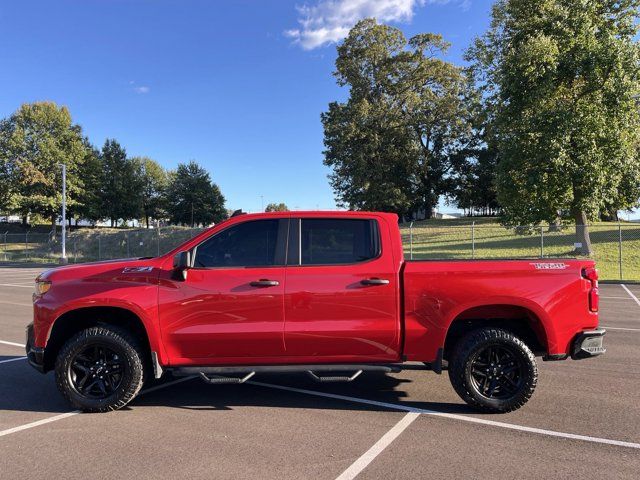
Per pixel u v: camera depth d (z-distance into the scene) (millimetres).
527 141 22188
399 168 52062
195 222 73625
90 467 3777
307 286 4891
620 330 9234
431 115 51000
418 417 4871
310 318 4887
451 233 36000
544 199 21969
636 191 23219
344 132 45406
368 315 4910
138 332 5301
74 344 4941
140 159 85438
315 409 5137
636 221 39594
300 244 5051
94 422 4758
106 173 67062
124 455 3992
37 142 54188
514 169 23062
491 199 59344
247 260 5027
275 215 5133
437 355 4926
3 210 54875
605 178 21375
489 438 4312
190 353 4965
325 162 52938
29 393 5699
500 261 5031
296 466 3773
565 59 21312
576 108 21344
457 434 4410
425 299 4902
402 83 49188
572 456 3936
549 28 22031
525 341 5246
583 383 5949
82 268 5125
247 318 4887
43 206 55156
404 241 32969
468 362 4863
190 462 3852
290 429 4555
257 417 4887
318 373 5121
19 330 9508
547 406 5133
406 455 3969
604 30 21734
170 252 5094
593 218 22969
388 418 4844
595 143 21078
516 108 22719
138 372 5004
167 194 79375
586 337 4961
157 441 4281
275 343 4902
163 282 4949
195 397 5570
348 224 5105
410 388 5883
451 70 49406
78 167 59094
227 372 4941
